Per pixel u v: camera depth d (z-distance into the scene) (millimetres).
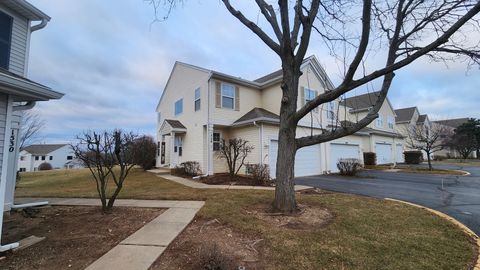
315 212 5910
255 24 6410
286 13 5695
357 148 20391
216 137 14992
